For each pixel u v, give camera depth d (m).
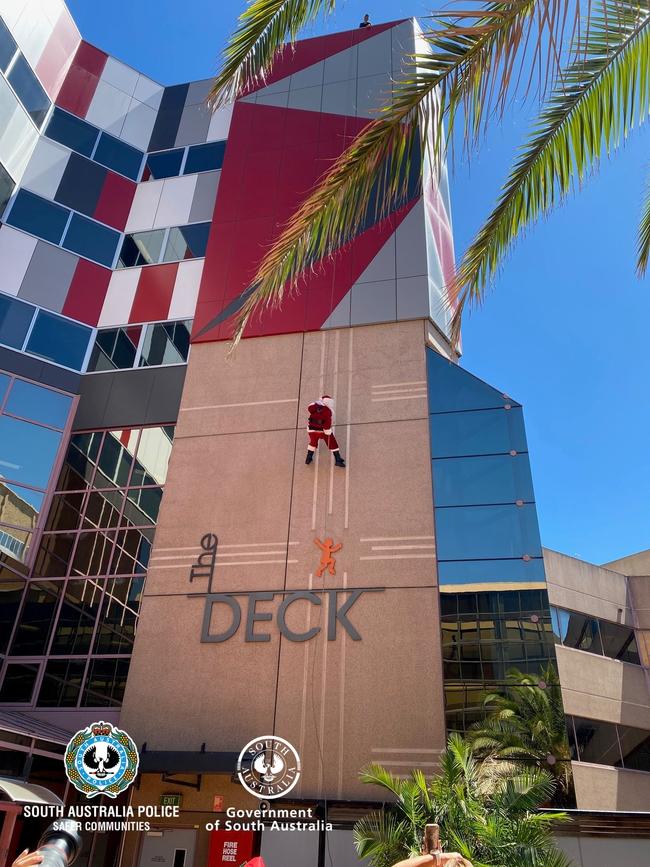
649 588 23.52
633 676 21.81
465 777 9.83
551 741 12.30
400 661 13.56
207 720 13.75
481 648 13.43
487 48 5.90
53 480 18.11
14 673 15.42
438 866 2.43
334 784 12.55
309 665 13.90
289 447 16.80
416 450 16.03
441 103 6.11
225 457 17.08
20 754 11.90
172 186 23.80
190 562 15.76
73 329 20.52
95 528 17.14
